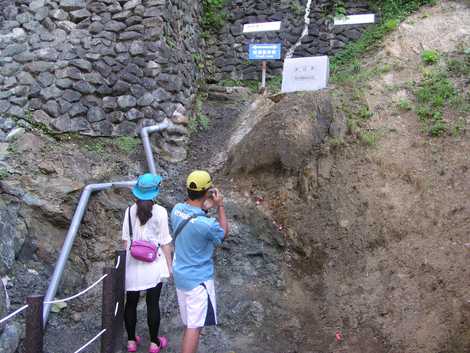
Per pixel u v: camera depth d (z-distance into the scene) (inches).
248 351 177.0
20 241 199.8
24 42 284.5
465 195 207.5
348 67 312.5
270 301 197.3
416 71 283.0
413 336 172.1
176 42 300.7
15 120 261.1
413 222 205.5
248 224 225.1
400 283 188.5
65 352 176.9
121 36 280.8
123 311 171.5
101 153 256.4
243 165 249.9
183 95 290.7
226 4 361.1
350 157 236.5
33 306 126.3
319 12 348.2
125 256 167.5
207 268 148.2
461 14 318.0
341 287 197.0
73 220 210.1
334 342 179.9
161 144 269.7
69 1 287.4
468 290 175.3
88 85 270.7
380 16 340.2
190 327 142.9
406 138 240.4
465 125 237.9
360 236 208.1
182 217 149.2
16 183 218.1
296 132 240.8
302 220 221.5
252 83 344.2
